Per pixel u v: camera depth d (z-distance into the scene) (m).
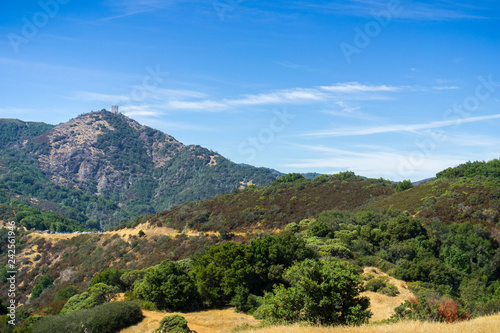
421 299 20.38
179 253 59.31
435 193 59.34
